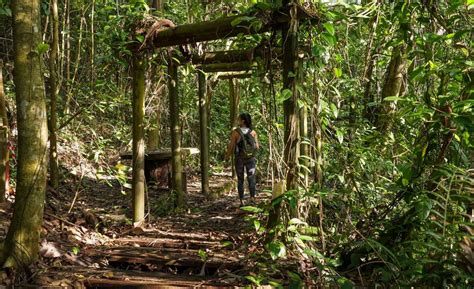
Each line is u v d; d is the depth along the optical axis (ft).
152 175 24.64
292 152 12.01
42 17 24.08
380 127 15.01
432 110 9.45
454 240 8.65
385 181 13.93
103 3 22.86
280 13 11.82
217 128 34.14
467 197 8.73
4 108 15.78
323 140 13.09
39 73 11.05
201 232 15.88
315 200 12.23
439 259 8.63
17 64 10.83
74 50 27.14
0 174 14.88
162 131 31.35
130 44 16.02
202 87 23.41
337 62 14.33
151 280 10.84
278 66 15.40
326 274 10.11
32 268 11.00
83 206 18.48
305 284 9.91
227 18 13.64
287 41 11.86
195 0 25.80
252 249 12.97
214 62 18.24
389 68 15.58
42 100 11.18
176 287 10.35
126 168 18.54
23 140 11.00
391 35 14.11
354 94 15.33
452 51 11.70
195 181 28.45
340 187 13.69
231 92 27.02
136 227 15.90
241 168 20.68
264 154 25.50
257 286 10.12
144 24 15.67
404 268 9.16
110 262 12.62
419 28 11.69
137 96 16.48
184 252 13.11
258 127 24.12
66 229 14.37
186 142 32.86
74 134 24.49
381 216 11.18
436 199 9.48
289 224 11.37
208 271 12.00
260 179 27.20
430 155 9.97
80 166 23.11
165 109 26.91
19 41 10.78
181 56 19.27
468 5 10.25
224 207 20.67
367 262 9.91
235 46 18.63
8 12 17.53
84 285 10.70
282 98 11.33
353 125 15.11
